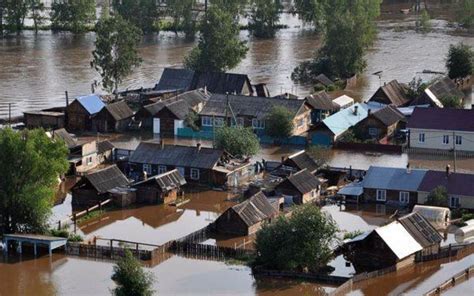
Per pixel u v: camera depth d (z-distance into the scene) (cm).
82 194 15488
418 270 12744
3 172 13488
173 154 16788
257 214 14225
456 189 15000
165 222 14712
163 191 15488
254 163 17325
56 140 14400
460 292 11906
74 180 16938
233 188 16300
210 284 12194
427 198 15100
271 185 15775
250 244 13625
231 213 14012
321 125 19112
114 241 13512
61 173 14575
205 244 13388
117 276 11131
